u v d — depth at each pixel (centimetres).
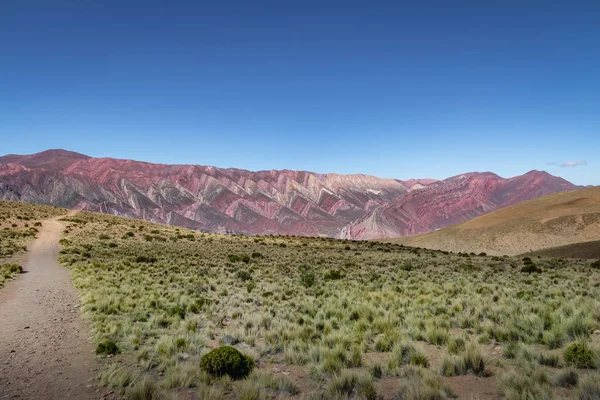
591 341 998
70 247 5141
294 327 1278
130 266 3266
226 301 1877
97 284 2236
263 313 1527
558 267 3772
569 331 1080
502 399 708
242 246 6656
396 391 777
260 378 838
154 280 2498
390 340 1102
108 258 3962
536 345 1022
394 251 7194
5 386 824
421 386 755
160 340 1126
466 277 2806
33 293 2069
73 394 788
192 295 1980
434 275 2973
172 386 822
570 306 1358
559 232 15112
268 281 2633
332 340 1108
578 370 815
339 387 772
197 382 845
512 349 961
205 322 1457
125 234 7288
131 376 870
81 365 966
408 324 1288
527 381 741
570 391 714
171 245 6091
